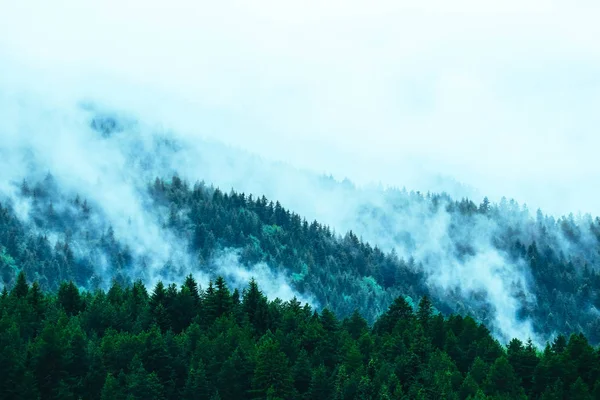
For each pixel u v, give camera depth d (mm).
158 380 123312
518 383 131625
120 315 152000
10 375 118062
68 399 119938
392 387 123375
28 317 145000
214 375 128750
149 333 135500
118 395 118562
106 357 129125
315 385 125438
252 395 126188
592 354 138750
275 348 126500
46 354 123312
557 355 140500
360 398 119812
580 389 126500
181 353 136125
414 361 131875
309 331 145625
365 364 136125
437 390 120250
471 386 123938
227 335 140250
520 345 149625
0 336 127750
